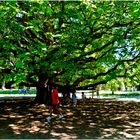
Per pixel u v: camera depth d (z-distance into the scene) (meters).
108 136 12.53
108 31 15.06
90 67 17.36
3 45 12.86
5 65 15.52
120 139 12.00
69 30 13.65
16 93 47.50
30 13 12.48
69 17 13.28
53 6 12.66
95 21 13.73
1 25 12.25
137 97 38.56
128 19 14.28
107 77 19.14
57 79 20.38
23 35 14.56
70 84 21.41
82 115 18.20
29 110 19.30
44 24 14.04
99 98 35.53
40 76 18.62
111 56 16.62
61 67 14.00
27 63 13.38
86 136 12.45
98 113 19.41
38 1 10.63
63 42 13.70
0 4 11.09
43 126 14.40
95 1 12.57
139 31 14.18
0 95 40.72
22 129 13.60
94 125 15.00
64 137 12.16
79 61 15.99
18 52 13.88
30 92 49.75
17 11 11.29
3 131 13.08
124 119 17.17
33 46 13.23
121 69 19.06
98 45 15.02
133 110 21.75
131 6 11.84
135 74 20.66
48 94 21.92
